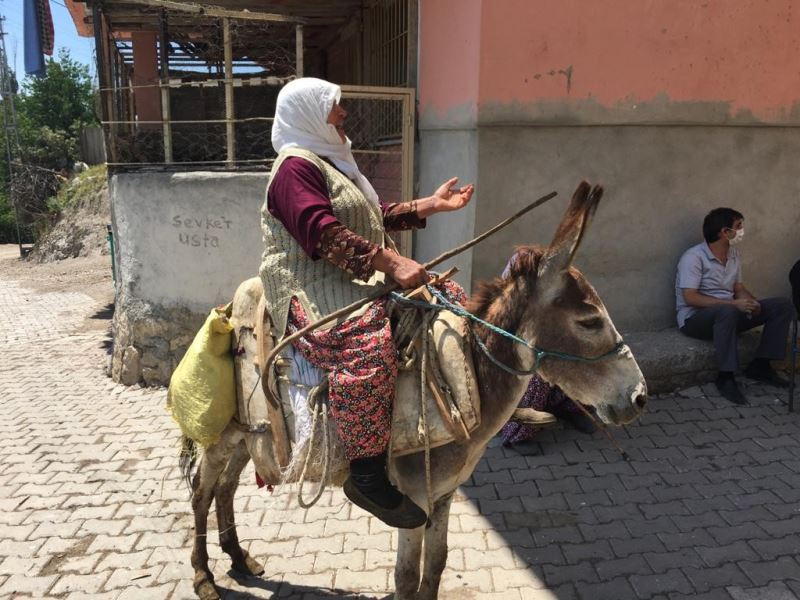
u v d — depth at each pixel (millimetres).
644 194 5867
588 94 5527
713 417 5297
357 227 2525
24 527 4070
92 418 5836
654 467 4609
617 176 5762
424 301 2566
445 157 6117
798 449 4793
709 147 5938
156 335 6465
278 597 3406
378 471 2455
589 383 2514
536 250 2541
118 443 5297
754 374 5840
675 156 5871
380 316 2434
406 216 3006
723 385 5598
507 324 2555
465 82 5555
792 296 5832
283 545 3838
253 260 6262
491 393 2576
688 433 5062
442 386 2490
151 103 9836
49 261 19891
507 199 5520
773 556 3607
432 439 2486
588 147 5633
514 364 2557
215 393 2932
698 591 3350
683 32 5633
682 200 5980
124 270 6480
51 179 27188
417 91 6816
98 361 7715
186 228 6215
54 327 10062
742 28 5762
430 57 6426
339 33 10516
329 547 3812
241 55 9031
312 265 2531
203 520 3373
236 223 6188
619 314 6066
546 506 4172
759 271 6359
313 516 4129
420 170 6867
